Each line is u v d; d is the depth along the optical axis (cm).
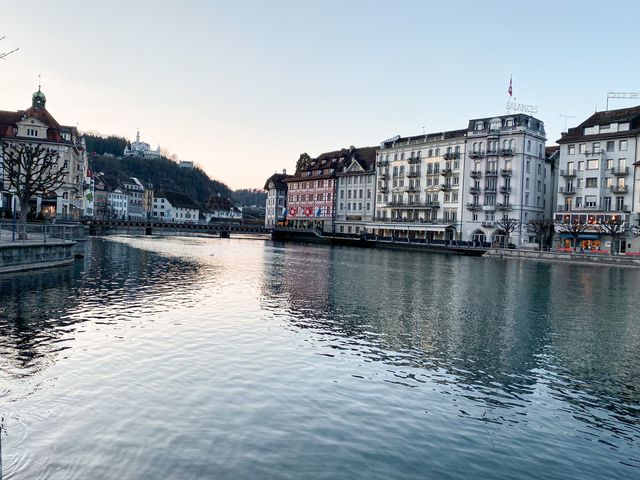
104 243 7875
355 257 7244
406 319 2469
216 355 1681
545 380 1611
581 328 2431
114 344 1748
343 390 1420
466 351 1912
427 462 1040
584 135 9138
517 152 9812
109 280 3378
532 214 10056
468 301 3155
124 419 1154
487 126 10344
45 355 1587
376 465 1016
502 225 9581
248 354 1716
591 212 8925
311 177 14338
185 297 2834
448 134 11081
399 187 12012
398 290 3547
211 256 6216
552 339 2172
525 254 8112
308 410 1265
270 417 1209
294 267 5091
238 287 3366
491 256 8575
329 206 13800
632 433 1233
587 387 1558
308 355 1742
